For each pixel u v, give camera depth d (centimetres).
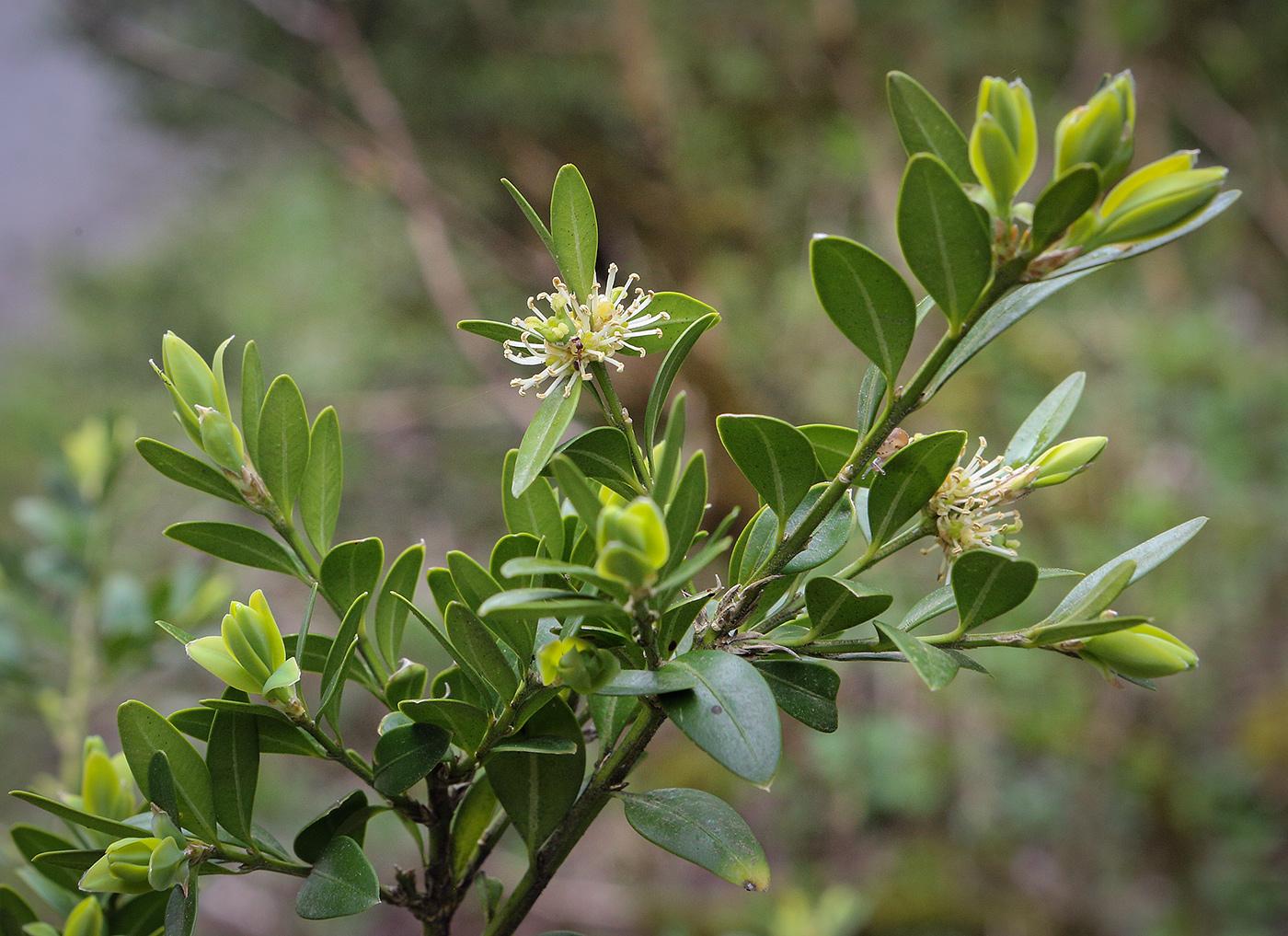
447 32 117
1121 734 89
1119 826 88
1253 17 134
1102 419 96
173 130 130
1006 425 97
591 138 115
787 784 93
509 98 113
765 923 82
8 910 25
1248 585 95
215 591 39
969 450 96
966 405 97
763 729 20
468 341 111
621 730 23
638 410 91
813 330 104
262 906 93
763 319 109
